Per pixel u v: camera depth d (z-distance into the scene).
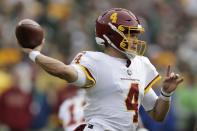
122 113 16.03
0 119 31.91
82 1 45.31
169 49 43.00
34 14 41.12
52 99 31.48
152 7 47.69
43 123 31.88
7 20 40.00
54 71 15.45
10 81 33.16
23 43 15.74
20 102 31.83
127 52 16.27
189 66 33.78
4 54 37.31
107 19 16.34
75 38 40.16
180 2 51.00
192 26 49.12
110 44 16.33
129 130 16.16
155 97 16.89
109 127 15.98
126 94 16.09
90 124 16.09
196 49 43.50
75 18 43.22
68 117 20.66
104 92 16.05
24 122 31.91
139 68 16.53
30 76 32.28
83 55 16.19
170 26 47.62
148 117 22.47
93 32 40.81
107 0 45.94
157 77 16.84
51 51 36.75
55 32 40.94
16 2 40.97
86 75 15.88
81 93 20.88
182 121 32.84
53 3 44.00
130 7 46.12
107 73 16.05
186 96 32.97
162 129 27.03
